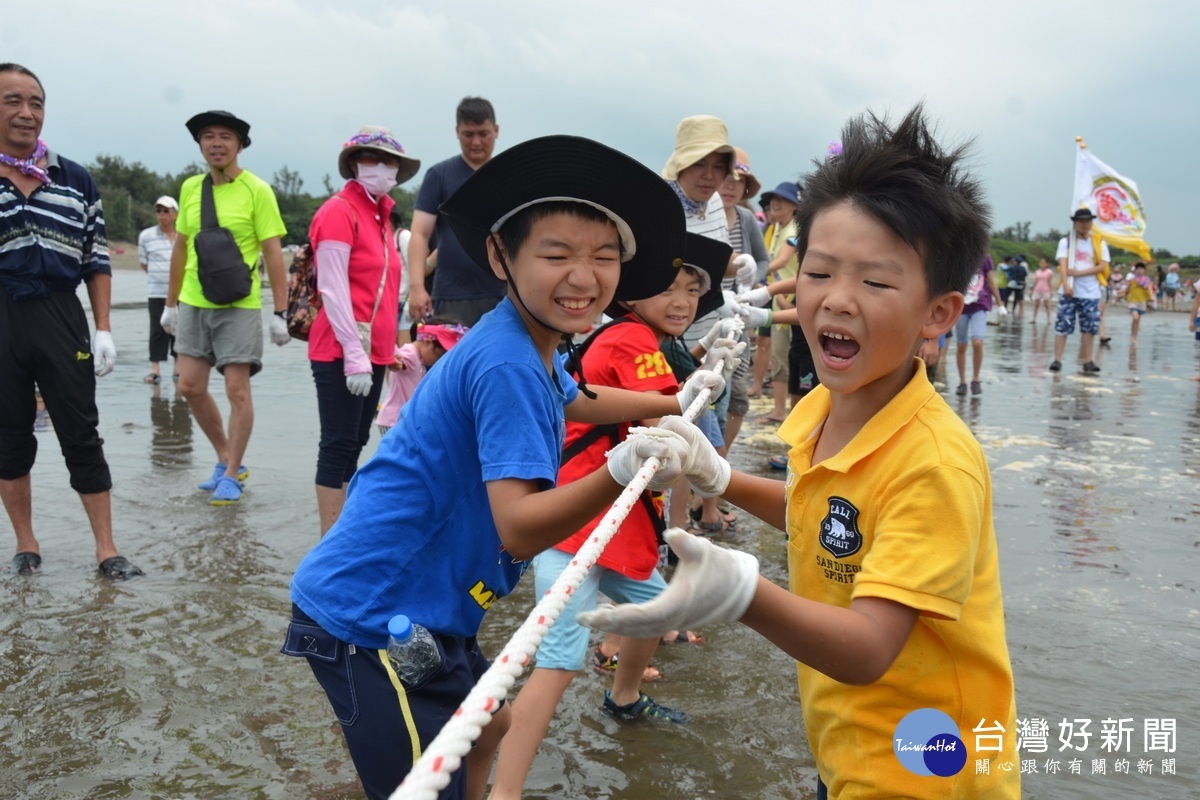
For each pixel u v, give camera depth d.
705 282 3.93
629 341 3.39
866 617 1.66
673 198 2.28
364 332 5.05
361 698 2.21
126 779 2.97
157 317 10.36
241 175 6.20
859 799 1.99
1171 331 22.59
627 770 3.10
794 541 2.08
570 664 2.96
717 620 1.49
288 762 3.07
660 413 3.05
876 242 1.75
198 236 5.89
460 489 2.22
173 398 9.66
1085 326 13.20
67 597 4.38
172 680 3.60
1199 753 3.18
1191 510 5.92
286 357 13.75
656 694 3.62
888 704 1.95
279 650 3.86
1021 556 5.03
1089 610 4.32
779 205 8.56
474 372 2.15
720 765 3.13
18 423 4.71
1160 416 9.40
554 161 2.14
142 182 68.50
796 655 1.62
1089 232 13.11
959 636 1.89
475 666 2.47
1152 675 3.71
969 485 1.77
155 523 5.51
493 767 3.17
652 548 3.27
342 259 4.85
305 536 5.29
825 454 2.05
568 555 3.13
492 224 2.25
